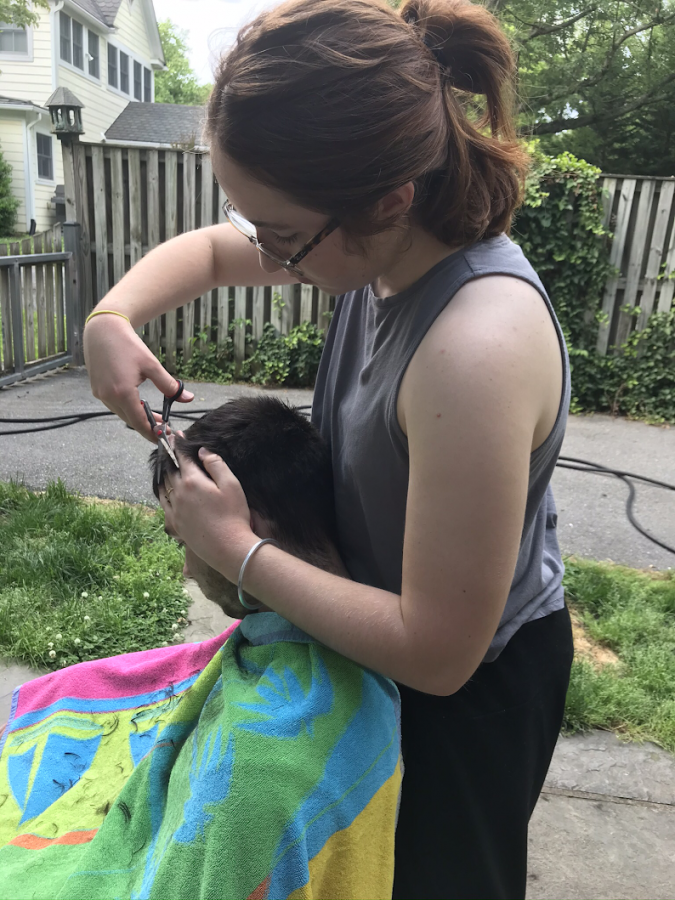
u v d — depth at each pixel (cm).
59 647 229
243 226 101
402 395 85
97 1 1903
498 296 82
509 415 76
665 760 209
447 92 82
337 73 73
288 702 98
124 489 363
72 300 632
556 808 190
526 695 115
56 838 111
